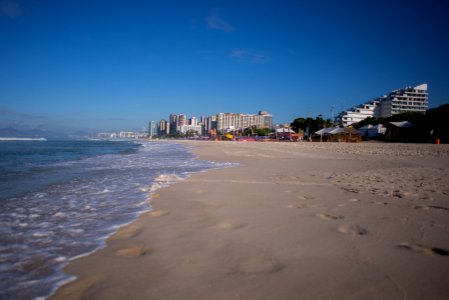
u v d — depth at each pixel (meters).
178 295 1.93
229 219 3.82
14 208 4.59
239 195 5.48
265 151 24.89
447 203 4.70
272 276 2.18
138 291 2.00
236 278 2.16
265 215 4.00
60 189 6.30
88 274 2.29
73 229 3.51
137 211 4.35
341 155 19.14
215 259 2.52
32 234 3.32
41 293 2.02
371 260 2.46
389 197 5.21
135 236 3.20
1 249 2.86
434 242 2.89
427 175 8.44
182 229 3.42
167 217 3.98
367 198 5.13
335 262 2.42
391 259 2.48
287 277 2.16
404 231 3.25
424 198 5.09
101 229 3.48
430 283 2.06
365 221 3.67
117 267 2.40
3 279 2.23
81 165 12.02
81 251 2.79
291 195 5.45
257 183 7.00
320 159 15.63
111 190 6.15
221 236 3.14
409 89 129.00
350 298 1.87
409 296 1.89
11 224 3.73
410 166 11.52
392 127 54.25
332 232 3.23
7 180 7.66
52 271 2.36
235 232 3.27
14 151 24.48
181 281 2.13
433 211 4.17
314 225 3.51
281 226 3.48
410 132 51.25
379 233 3.18
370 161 14.16
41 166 11.47
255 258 2.53
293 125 94.31
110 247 2.88
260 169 10.46
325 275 2.19
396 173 8.99
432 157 16.91
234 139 104.44
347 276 2.17
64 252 2.77
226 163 13.21
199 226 3.53
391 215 3.96
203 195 5.51
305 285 2.04
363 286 2.02
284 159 15.71
